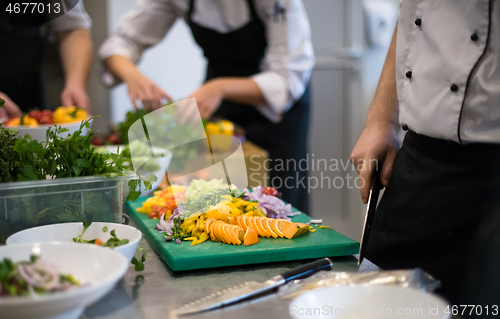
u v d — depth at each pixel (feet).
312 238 2.90
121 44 6.65
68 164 2.54
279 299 2.04
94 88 9.07
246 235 2.75
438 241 3.01
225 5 6.26
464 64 2.76
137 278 2.40
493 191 2.77
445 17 2.88
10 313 1.50
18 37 6.23
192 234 2.91
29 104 6.62
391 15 9.09
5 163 2.40
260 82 6.12
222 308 1.96
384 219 3.37
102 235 2.46
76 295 1.54
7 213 2.32
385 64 3.65
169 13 6.80
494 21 2.65
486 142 2.74
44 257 1.93
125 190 3.57
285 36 6.20
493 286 2.37
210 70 6.97
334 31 9.22
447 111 2.85
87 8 8.72
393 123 3.56
